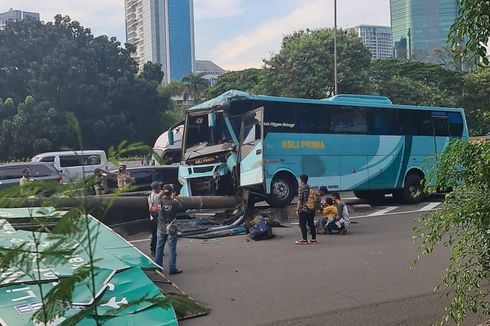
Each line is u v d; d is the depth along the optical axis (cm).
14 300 559
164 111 4653
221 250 1136
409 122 1977
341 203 1327
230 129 1562
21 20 4375
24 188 232
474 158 417
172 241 936
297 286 825
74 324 251
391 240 1205
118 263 663
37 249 250
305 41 3809
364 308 707
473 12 412
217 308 717
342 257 1034
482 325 586
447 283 518
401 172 1938
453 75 4931
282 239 1257
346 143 1791
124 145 258
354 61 3825
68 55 4094
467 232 436
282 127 1639
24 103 3822
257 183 1428
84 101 4038
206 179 1563
